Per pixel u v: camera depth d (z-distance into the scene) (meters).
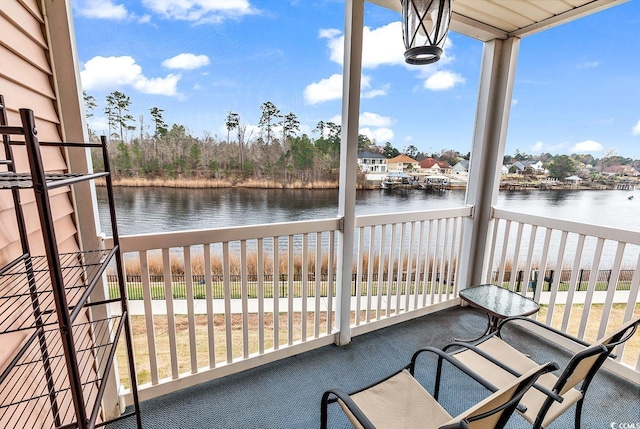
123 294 1.34
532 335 2.56
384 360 2.22
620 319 2.96
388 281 2.60
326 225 2.16
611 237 2.05
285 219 2.35
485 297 2.17
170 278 1.72
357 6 1.91
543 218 2.44
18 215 0.98
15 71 1.01
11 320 0.94
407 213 2.54
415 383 1.40
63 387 1.25
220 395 1.85
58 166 1.29
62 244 1.31
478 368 1.53
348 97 2.02
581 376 1.23
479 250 2.97
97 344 1.55
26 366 1.02
